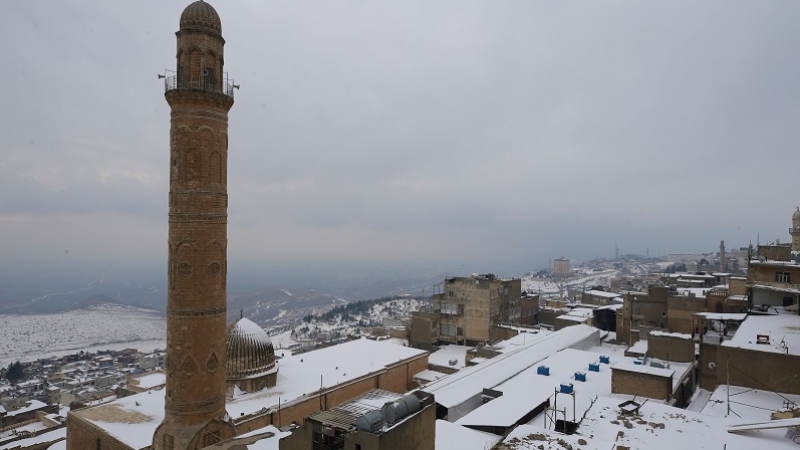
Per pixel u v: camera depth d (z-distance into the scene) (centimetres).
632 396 5519
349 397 6781
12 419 10288
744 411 4494
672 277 14350
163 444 4059
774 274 7369
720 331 7162
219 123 4131
